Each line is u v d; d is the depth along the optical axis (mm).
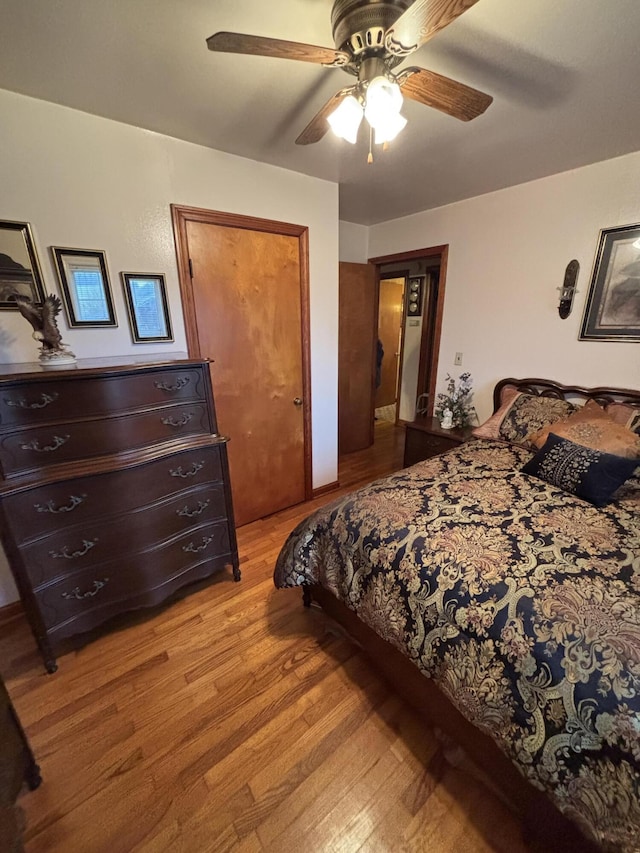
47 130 1593
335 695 1467
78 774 1214
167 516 1747
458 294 3074
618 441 1785
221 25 1159
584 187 2289
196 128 1799
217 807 1131
